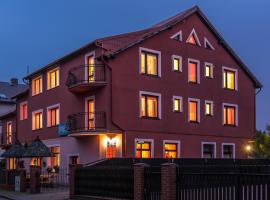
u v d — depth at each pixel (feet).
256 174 40.37
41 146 87.92
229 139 108.88
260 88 118.52
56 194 74.18
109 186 59.98
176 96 99.04
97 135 91.40
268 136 113.09
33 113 120.16
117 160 74.33
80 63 98.32
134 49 92.94
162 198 49.01
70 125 94.99
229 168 56.03
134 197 53.93
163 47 98.07
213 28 108.37
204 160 86.22
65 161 102.22
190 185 46.98
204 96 104.94
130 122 90.48
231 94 111.34
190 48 103.60
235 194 42.09
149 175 52.60
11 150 90.17
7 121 142.61
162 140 94.89
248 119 114.62
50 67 110.52
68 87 95.25
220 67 109.70
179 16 102.73
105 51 90.17
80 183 66.13
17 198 71.72
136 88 92.27
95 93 92.58
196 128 101.96
